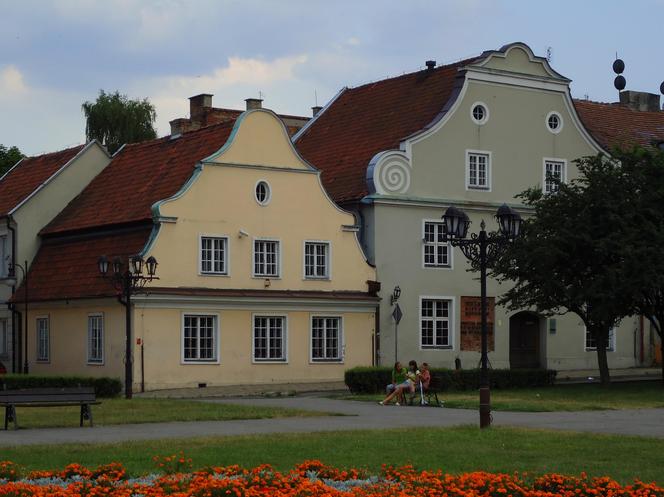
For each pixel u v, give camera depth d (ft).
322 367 157.17
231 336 149.79
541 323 179.93
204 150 156.46
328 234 160.45
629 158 142.72
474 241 90.53
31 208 169.48
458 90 172.65
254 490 54.08
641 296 139.85
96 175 175.94
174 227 147.02
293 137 197.36
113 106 260.83
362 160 173.99
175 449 72.23
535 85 179.93
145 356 142.61
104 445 74.49
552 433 83.35
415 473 61.98
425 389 121.08
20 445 75.00
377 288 162.81
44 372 160.25
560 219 141.49
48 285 161.27
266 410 106.42
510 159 177.27
